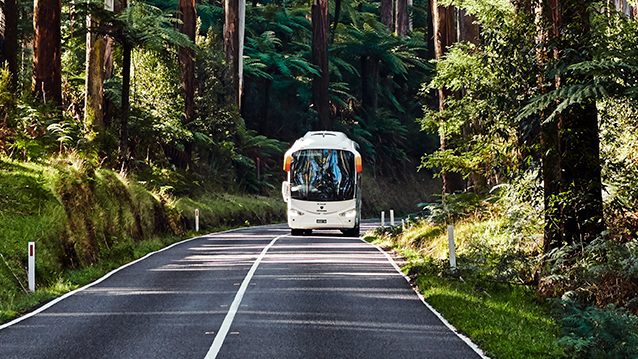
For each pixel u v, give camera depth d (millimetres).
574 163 16484
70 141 28625
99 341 12578
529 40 18156
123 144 33469
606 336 11133
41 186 23156
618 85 15203
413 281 19891
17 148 25734
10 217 21156
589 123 16438
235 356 11438
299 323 14125
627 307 14672
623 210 18469
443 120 23422
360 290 18266
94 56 32750
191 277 20625
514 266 18609
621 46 16312
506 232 20719
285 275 20828
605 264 15234
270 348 11992
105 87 37312
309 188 36062
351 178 36219
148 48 32562
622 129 19219
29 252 18328
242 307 15844
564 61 16250
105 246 25609
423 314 15203
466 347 12148
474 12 22203
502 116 18984
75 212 24531
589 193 16500
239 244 31000
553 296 16297
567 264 16641
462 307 15570
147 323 14164
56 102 28266
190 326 13836
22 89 28406
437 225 28375
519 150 20047
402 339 12758
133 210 31031
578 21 16531
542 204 20000
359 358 11359
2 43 28234
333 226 36031
